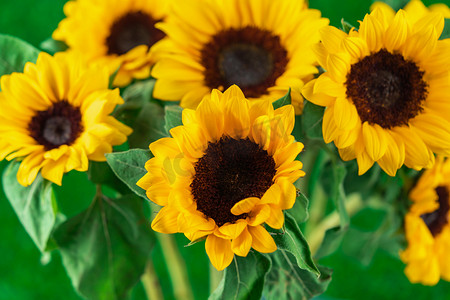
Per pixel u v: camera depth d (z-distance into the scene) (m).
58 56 0.72
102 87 0.71
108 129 0.68
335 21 1.54
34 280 1.48
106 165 0.70
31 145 0.70
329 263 1.48
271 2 0.73
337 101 0.66
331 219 0.85
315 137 0.68
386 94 0.68
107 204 0.75
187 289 0.85
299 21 0.73
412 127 0.69
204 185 0.64
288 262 0.70
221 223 0.63
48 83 0.71
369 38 0.67
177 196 0.63
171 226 0.63
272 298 0.71
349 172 0.79
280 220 0.61
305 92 0.66
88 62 0.81
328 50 0.66
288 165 0.63
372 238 0.84
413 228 0.76
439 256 0.80
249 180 0.64
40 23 1.61
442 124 0.68
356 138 0.67
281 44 0.73
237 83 0.72
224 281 0.66
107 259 0.74
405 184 0.76
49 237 0.75
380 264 1.48
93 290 0.74
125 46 0.82
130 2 0.82
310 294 0.70
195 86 0.72
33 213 0.72
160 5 0.82
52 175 0.69
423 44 0.68
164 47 0.73
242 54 0.73
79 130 0.71
